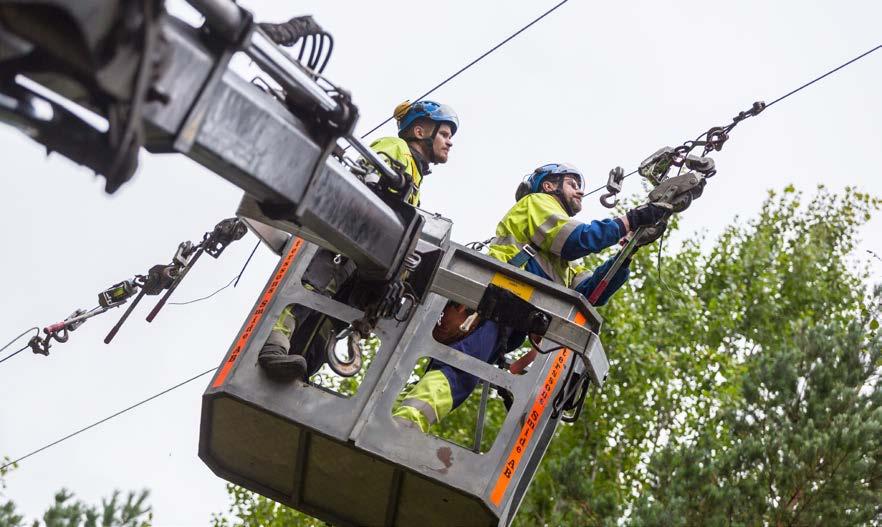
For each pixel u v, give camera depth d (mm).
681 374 19344
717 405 18672
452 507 5988
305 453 6090
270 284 6262
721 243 22812
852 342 13859
